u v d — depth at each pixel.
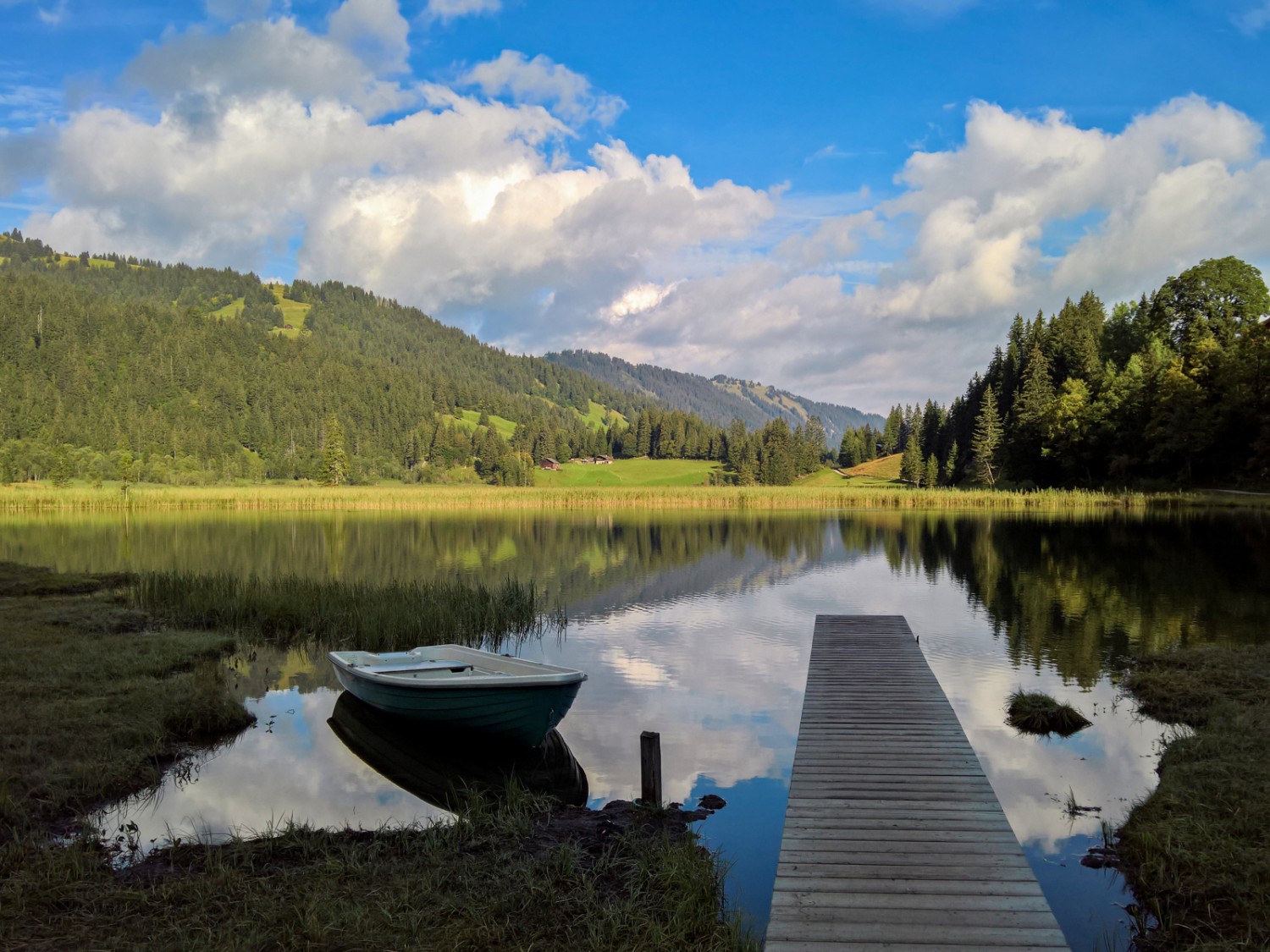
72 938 5.85
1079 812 8.96
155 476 123.06
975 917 5.93
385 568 33.00
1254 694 12.21
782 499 80.12
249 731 12.12
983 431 91.12
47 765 9.48
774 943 5.61
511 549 41.16
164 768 10.44
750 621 21.98
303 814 9.02
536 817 8.70
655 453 193.62
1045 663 16.05
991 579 28.75
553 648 18.39
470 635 19.27
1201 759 9.52
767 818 9.01
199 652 15.66
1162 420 63.03
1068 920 6.65
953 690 14.18
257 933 5.90
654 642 19.09
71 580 24.69
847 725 10.84
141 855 7.68
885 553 38.56
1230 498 57.00
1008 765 10.45
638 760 11.10
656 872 7.08
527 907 6.38
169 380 176.50
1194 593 24.06
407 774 10.46
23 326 178.50
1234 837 7.41
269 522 59.59
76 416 144.38
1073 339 86.38
